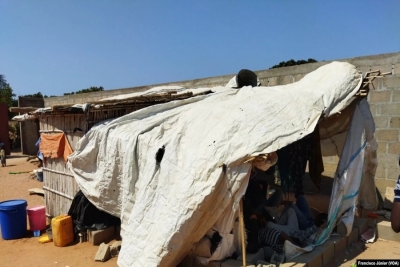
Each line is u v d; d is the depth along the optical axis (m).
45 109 7.19
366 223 5.82
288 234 4.89
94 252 5.88
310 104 4.55
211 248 4.23
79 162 6.13
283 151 6.40
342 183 4.95
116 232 6.51
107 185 5.65
